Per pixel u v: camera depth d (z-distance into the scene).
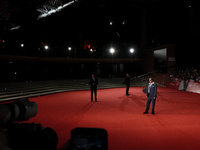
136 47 24.80
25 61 18.55
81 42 22.70
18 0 11.02
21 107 1.78
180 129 4.57
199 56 16.36
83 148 1.56
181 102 8.70
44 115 6.36
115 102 9.01
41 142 1.56
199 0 16.73
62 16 11.96
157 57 21.19
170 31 19.69
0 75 18.62
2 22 13.91
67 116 6.18
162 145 3.56
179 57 18.27
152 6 22.00
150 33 23.38
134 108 7.43
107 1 13.10
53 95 12.59
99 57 24.28
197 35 16.84
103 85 19.31
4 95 11.11
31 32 14.14
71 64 25.16
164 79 19.22
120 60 23.81
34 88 14.75
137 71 25.31
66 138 4.00
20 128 1.55
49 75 23.08
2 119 1.53
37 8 12.05
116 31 24.38
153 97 6.18
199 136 4.05
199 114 6.22
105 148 1.55
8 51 16.66
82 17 18.34
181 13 18.44
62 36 20.20
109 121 5.45
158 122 5.25
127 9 22.30
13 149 1.24
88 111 6.97
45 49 19.73
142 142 3.72
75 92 14.42
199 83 12.49
